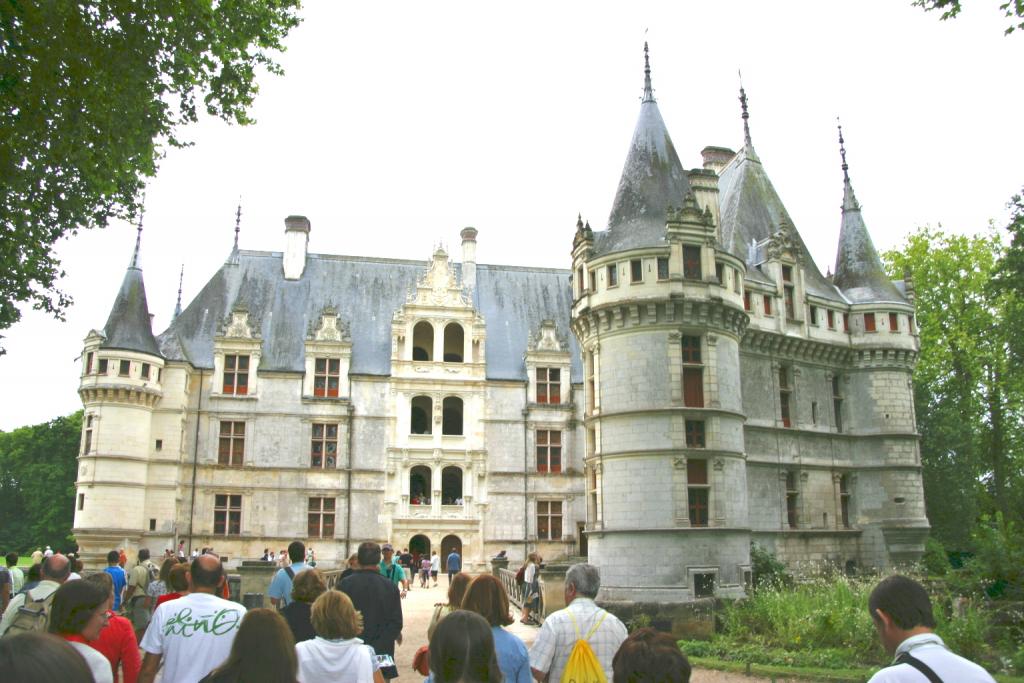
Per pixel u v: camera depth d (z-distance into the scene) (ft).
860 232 153.07
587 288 114.73
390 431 169.07
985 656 76.48
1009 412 182.70
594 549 108.99
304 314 178.60
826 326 140.56
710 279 109.50
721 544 102.99
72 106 54.13
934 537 160.25
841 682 61.11
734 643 82.58
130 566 149.48
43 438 265.34
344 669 23.12
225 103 64.28
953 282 185.98
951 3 53.36
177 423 159.53
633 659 15.62
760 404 128.67
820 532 130.31
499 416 174.19
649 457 104.47
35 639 10.89
